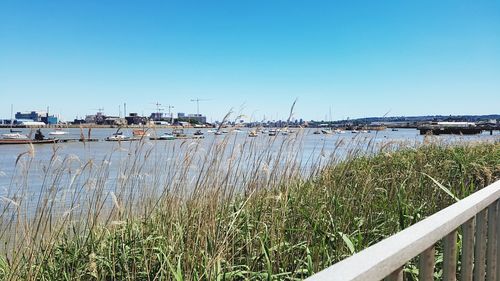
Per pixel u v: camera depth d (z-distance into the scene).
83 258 3.85
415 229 1.50
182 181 4.37
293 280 3.26
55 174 3.82
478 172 6.80
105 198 4.13
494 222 2.33
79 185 4.12
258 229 3.99
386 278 1.34
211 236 3.66
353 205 4.75
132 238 4.04
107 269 3.84
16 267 3.49
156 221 4.33
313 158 5.87
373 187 5.34
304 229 3.93
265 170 4.75
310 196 4.83
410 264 3.39
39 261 3.73
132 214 4.38
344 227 4.18
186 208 4.25
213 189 4.14
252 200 4.48
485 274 2.34
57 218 3.91
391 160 7.57
